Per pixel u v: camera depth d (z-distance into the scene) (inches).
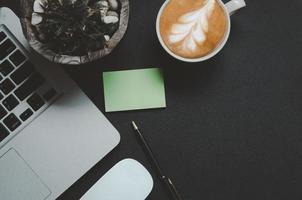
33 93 20.9
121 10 19.0
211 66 22.4
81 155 20.9
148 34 22.3
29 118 20.8
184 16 21.2
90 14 18.7
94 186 20.7
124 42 22.3
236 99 22.3
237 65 22.4
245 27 22.5
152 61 22.3
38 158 20.7
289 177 22.0
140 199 20.7
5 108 20.7
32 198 20.6
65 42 19.2
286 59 22.5
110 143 21.0
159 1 22.5
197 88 22.3
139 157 21.9
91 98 22.0
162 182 21.9
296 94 22.4
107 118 22.0
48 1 18.8
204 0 21.3
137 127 21.8
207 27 21.1
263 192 22.0
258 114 22.3
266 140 22.2
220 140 22.1
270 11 22.5
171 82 22.3
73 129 21.0
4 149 20.6
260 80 22.4
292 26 22.5
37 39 19.1
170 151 22.0
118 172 20.8
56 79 21.0
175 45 21.0
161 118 22.1
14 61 20.8
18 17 21.8
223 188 22.0
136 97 21.9
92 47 19.2
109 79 21.9
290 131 22.2
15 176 20.6
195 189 21.9
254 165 22.1
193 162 22.0
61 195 21.6
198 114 22.2
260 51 22.5
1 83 20.7
